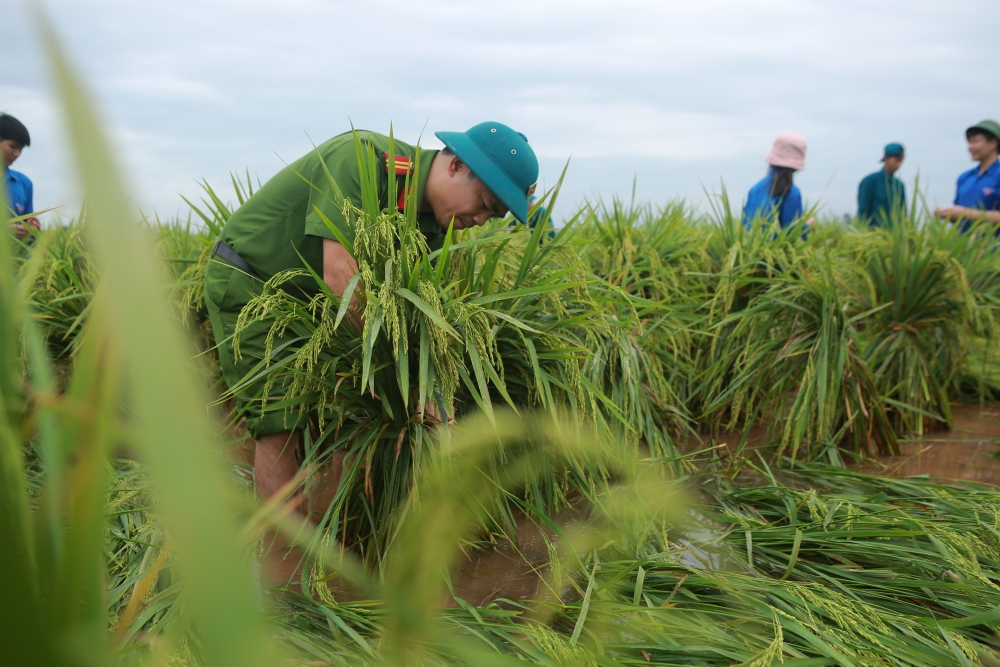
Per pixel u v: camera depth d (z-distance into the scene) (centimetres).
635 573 224
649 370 347
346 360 243
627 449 290
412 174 257
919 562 227
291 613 197
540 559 246
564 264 307
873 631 192
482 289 265
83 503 56
